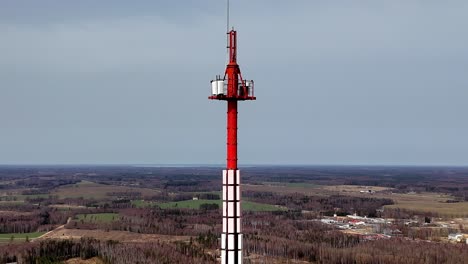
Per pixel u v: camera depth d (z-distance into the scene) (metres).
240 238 115.44
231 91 114.19
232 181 115.12
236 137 115.81
